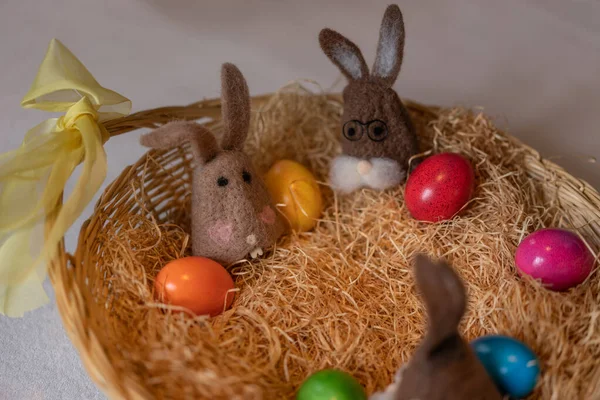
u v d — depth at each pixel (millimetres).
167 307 384
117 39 634
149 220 463
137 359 350
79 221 567
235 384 352
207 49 632
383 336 420
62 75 430
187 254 469
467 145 483
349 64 475
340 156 488
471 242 445
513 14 626
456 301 297
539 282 398
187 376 346
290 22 630
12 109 610
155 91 627
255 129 521
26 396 452
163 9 632
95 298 388
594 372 358
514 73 618
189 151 512
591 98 602
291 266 452
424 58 627
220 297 415
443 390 316
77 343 344
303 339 414
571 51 618
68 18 634
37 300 411
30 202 406
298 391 368
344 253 467
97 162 415
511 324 392
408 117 488
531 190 475
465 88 619
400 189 489
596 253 427
